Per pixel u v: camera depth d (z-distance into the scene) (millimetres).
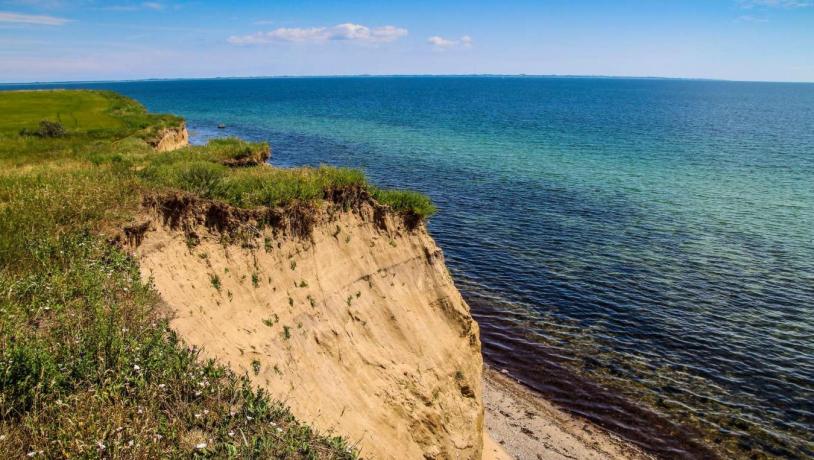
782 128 124375
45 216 12219
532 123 123562
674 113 167625
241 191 15195
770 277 33500
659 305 29969
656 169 68375
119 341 8406
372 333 15719
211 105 172375
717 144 93188
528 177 61750
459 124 117500
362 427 12977
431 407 15516
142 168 19203
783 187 58406
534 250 38188
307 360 13297
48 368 7445
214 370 9102
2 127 39938
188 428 7535
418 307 17750
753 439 19938
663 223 44438
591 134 104438
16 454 6215
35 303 9156
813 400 22109
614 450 19453
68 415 6887
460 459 16156
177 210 13312
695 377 23641
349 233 16984
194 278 12508
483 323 28016
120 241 11883
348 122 118188
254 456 7398
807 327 27625
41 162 24422
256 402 8711
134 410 7301
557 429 20500
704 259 36500
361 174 18438
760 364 24531
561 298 30844
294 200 15469
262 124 113375
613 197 52938
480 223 44062
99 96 78188
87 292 9766
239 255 13734
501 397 22281
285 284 14297
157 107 161750
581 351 25594
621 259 36500
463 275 33938
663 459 19094
